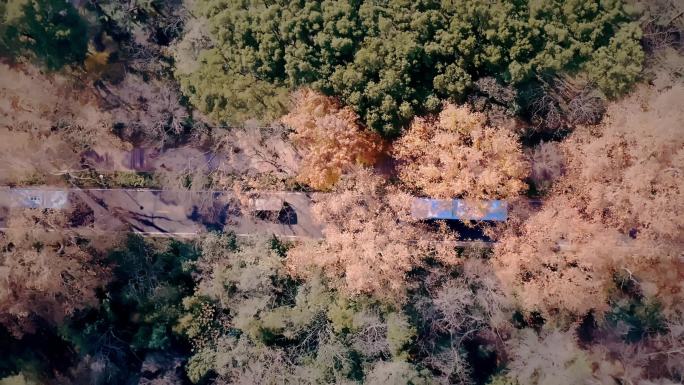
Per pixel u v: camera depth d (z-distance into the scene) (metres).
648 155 38.44
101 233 45.09
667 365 42.19
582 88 40.25
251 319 42.25
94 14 45.16
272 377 42.00
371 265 40.38
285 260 43.62
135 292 44.81
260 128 43.00
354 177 41.66
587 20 39.62
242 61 40.81
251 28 40.22
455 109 39.22
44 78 43.38
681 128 37.22
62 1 41.75
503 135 39.16
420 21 39.19
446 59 40.16
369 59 39.00
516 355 42.41
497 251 41.75
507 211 42.84
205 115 44.50
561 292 39.91
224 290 43.22
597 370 42.19
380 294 40.94
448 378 42.16
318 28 39.78
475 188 40.69
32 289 42.81
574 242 40.31
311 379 41.66
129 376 45.22
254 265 43.06
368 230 40.09
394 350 41.47
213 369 43.59
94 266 44.69
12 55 42.31
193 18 44.53
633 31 39.66
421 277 42.53
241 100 41.81
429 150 40.25
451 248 41.75
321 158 41.28
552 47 39.03
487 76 40.41
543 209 42.09
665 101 38.12
